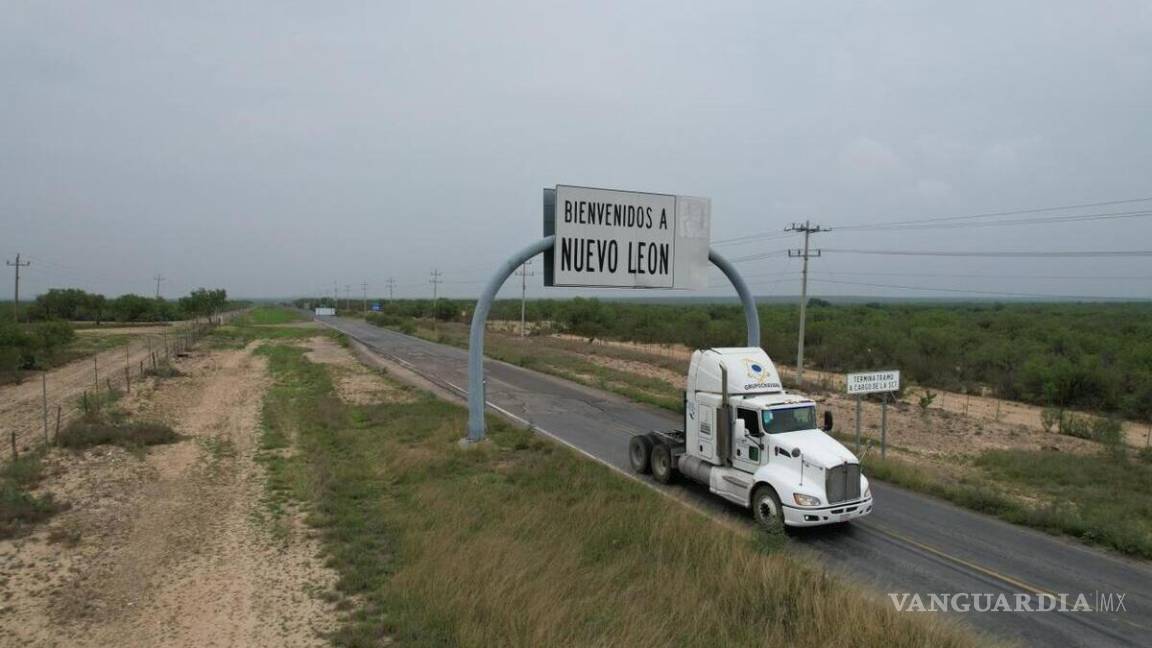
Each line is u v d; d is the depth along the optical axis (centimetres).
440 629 762
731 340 5184
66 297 8438
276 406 2394
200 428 1998
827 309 10412
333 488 1348
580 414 2353
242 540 1091
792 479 1136
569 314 7856
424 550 993
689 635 737
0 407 2327
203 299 8288
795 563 931
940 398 3384
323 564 989
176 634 786
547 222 1733
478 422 1766
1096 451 2075
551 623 738
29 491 1307
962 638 743
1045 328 5991
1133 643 809
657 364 4275
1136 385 3112
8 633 782
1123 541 1125
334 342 5938
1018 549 1127
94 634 786
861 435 2181
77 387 2809
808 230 3512
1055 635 824
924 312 9250
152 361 3609
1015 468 1700
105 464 1529
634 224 1759
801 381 3488
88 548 1045
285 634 783
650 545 1014
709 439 1340
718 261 1906
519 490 1317
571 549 980
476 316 1753
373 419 2139
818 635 738
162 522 1170
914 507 1352
